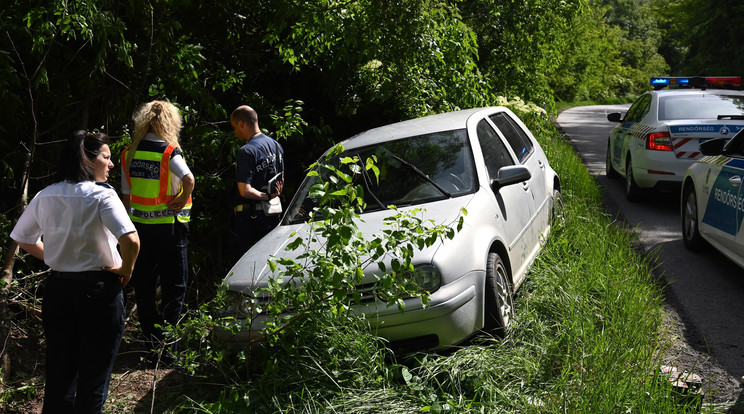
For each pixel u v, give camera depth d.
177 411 4.17
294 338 4.13
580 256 6.05
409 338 4.19
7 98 5.30
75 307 3.52
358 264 3.82
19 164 5.92
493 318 4.45
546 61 13.62
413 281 4.13
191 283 6.51
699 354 4.51
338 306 3.86
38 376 4.78
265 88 8.55
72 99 6.31
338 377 3.98
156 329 5.02
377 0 7.59
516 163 5.96
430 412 3.60
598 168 13.58
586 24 36.62
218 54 7.85
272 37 7.46
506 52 12.52
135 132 4.82
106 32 5.29
